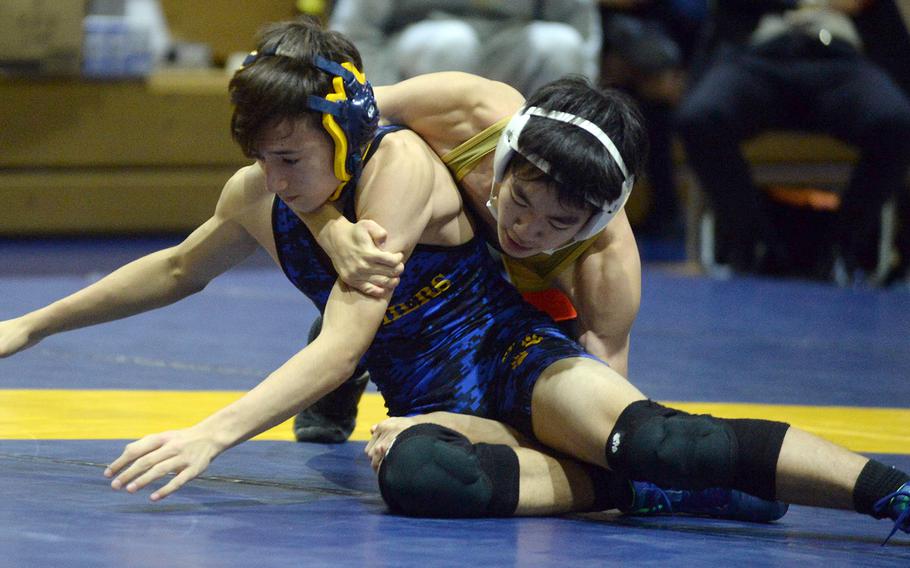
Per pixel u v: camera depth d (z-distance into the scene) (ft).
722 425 18.90
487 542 17.81
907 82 60.39
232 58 77.15
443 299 22.08
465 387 21.93
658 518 20.75
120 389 31.40
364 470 23.32
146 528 17.74
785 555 17.87
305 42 19.83
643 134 20.49
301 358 19.83
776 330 46.47
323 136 19.80
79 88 72.28
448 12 60.59
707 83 59.57
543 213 19.76
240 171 22.33
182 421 27.37
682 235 81.82
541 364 20.76
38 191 72.49
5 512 18.31
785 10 59.16
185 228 75.10
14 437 24.84
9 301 46.65
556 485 20.06
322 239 20.59
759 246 62.85
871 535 19.76
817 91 58.18
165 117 73.72
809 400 33.19
